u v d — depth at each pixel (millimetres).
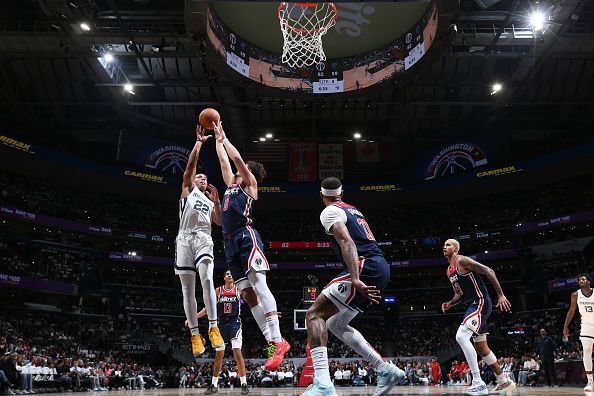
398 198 43125
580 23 26250
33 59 31250
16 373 16812
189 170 5660
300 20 21766
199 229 5609
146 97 35719
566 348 25531
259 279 4902
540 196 40250
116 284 36844
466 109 36812
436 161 41031
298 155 39875
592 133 38156
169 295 39969
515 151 42281
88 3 24266
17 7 26688
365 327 38812
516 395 5953
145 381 25000
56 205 37719
